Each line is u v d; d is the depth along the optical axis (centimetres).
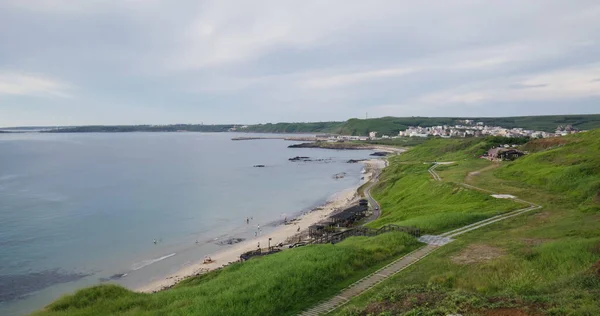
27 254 5312
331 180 12975
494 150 10462
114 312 2305
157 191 10444
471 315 1609
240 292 2391
